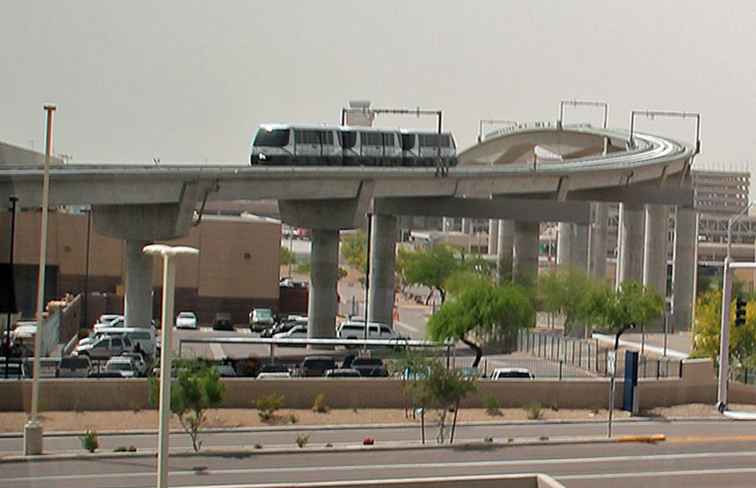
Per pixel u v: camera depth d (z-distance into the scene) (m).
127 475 80.88
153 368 117.38
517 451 95.00
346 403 115.06
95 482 78.38
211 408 110.56
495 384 119.44
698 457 94.50
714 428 111.12
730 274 125.44
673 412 120.12
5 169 146.12
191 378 99.81
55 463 84.44
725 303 124.38
